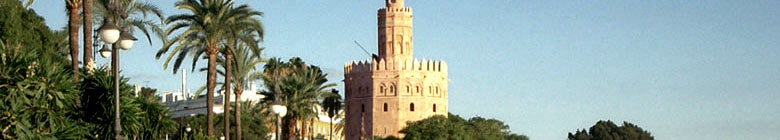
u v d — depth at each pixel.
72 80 42.16
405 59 182.50
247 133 152.38
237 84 93.00
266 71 162.38
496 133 161.00
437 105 183.38
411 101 181.50
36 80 39.97
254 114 158.75
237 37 80.94
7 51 40.12
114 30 36.91
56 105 41.69
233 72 92.44
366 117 183.12
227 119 84.50
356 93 185.25
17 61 39.38
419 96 181.88
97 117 46.75
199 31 80.44
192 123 149.25
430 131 151.00
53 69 41.38
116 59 38.56
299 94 130.00
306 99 130.50
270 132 162.38
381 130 181.50
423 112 181.62
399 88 181.38
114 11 67.19
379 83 182.38
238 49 91.62
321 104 151.88
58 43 89.12
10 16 80.31
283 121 130.25
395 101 181.25
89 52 56.28
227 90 83.88
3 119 38.94
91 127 45.81
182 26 81.12
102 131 46.50
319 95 134.88
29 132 39.53
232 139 150.25
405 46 183.12
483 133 158.25
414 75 181.75
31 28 84.38
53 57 84.75
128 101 47.25
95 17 68.44
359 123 184.12
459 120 160.88
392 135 169.88
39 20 86.88
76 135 42.66
